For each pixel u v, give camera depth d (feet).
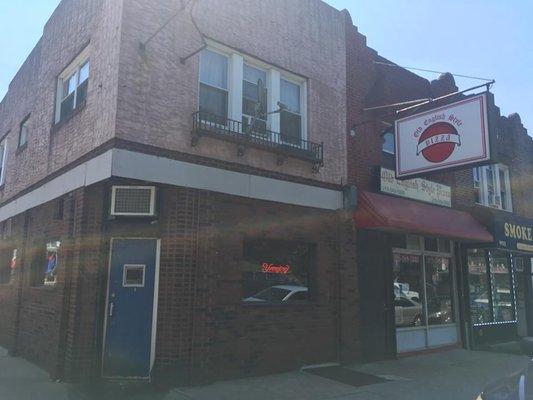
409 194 40.45
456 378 31.04
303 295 33.14
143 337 26.84
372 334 35.83
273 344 30.07
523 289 55.57
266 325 29.89
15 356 35.58
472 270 47.83
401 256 40.50
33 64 41.60
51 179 33.50
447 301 45.01
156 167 26.30
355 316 34.73
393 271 39.04
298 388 26.78
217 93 30.50
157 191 27.30
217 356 27.55
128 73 26.09
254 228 30.32
